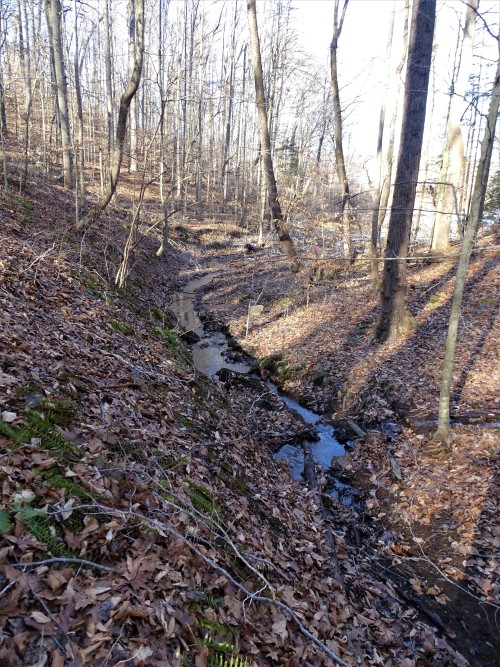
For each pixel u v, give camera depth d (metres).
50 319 6.23
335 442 8.13
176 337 11.06
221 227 30.16
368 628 4.09
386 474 6.83
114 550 2.95
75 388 4.61
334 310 13.92
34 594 2.35
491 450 6.47
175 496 3.90
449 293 13.05
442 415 6.88
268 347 12.55
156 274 17.39
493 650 4.16
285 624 3.34
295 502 5.85
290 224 19.19
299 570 4.37
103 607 2.50
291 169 23.44
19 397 3.79
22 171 17.39
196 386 7.66
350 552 5.34
